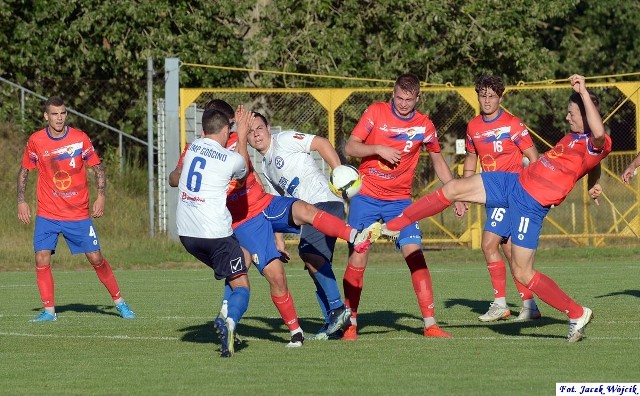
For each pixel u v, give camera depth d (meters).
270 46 70.56
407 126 26.95
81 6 70.19
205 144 24.47
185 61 69.62
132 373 22.45
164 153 58.97
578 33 95.69
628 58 96.44
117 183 66.56
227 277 24.42
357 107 68.12
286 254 26.52
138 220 62.44
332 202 27.42
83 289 43.06
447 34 71.31
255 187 25.42
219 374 22.12
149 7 69.00
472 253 56.28
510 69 73.81
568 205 61.38
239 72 71.62
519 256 25.25
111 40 69.00
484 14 70.81
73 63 70.31
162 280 46.75
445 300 37.06
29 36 69.69
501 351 24.62
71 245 33.00
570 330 25.86
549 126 80.19
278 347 25.91
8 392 20.61
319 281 27.03
